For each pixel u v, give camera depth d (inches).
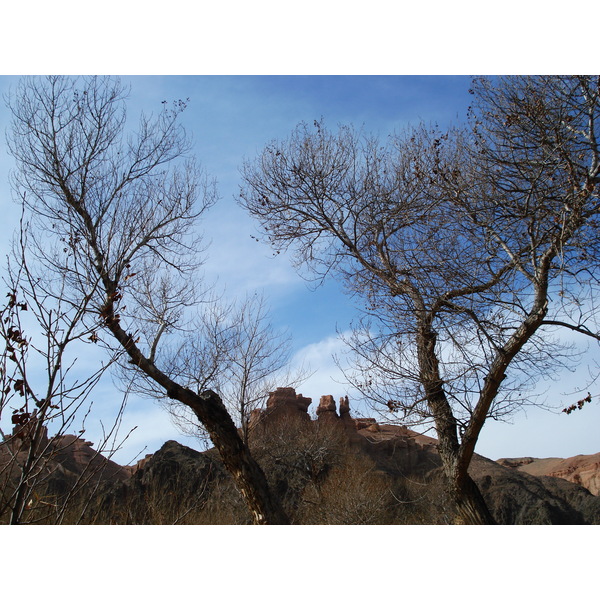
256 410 911.0
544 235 383.2
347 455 1987.0
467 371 409.1
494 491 1998.0
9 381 163.9
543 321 365.7
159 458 1569.9
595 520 1861.5
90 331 184.5
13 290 170.6
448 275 432.1
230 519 834.2
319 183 550.0
